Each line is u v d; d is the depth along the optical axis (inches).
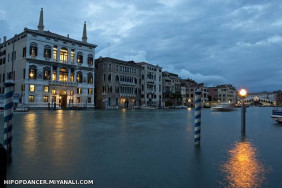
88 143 313.7
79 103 2145.7
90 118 839.1
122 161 221.9
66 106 2053.4
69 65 2073.1
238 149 282.4
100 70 2482.8
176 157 239.8
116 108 2434.8
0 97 1525.6
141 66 2883.9
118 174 182.5
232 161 224.8
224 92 5300.2
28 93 1806.1
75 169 194.2
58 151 261.7
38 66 1873.8
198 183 164.4
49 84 1921.8
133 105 2733.8
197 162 220.2
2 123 607.2
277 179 173.5
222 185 161.0
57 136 373.1
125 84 2603.3
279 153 261.4
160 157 239.1
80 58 2190.0
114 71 2498.8
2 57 2158.0
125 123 636.7
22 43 1875.0
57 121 678.5
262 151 271.7
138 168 199.0
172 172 188.9
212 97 5403.5
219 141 342.0
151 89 2997.0
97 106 2471.7
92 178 172.6
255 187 157.8
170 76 3587.6
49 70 1942.7
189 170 194.4
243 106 460.8
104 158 232.7
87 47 2246.6
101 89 2450.8
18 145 293.3
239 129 512.4
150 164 212.1
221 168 200.7
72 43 2123.5
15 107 1598.2
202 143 323.3
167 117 969.5
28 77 1812.3
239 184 163.0
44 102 1897.1
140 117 948.0
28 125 545.0
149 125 582.6
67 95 2058.3
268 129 515.5
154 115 1152.2
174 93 3420.3
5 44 2121.1
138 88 2815.0
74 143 312.5
